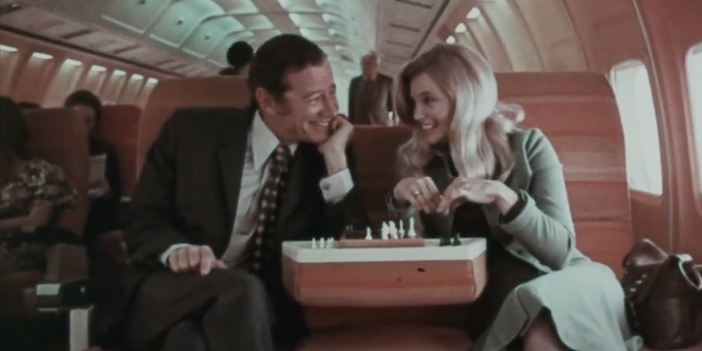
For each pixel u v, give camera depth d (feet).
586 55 19.36
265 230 10.57
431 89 10.28
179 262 9.36
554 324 8.71
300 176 10.68
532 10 22.77
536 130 10.78
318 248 9.09
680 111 14.33
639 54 15.12
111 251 13.78
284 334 10.32
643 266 11.00
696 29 13.58
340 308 10.50
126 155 15.01
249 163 10.57
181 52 37.68
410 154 11.04
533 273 10.05
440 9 31.45
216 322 8.84
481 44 32.22
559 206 10.18
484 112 10.23
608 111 12.68
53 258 12.67
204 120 10.79
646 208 16.08
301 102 10.22
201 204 10.45
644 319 10.34
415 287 8.96
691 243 14.28
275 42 10.36
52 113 13.84
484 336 9.31
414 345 9.41
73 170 13.84
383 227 9.57
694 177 14.34
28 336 10.47
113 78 35.27
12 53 25.62
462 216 10.61
